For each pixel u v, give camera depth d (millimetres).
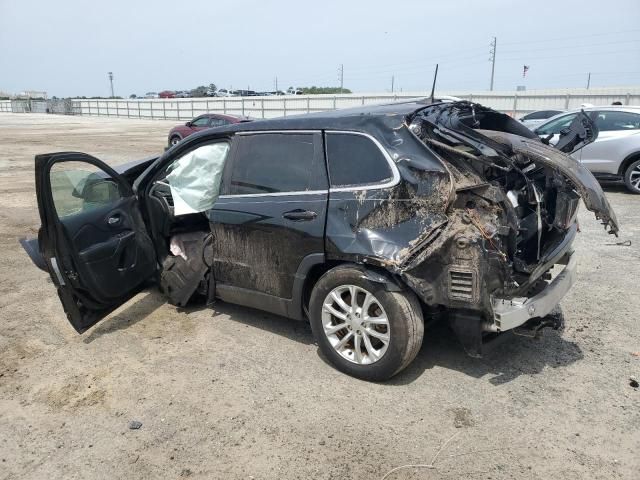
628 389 3430
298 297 3873
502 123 4547
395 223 3344
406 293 3363
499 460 2799
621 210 8562
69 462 2869
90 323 4074
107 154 18578
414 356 3447
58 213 3822
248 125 4211
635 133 9547
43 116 65438
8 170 14781
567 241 4020
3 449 2982
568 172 3334
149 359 3938
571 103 32938
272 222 3863
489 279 3131
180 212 4535
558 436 2980
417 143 3398
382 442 2961
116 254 4227
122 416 3258
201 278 4488
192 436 3053
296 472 2752
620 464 2754
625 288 5168
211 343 4172
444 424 3105
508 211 3352
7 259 6414
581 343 4074
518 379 3572
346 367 3635
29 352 4070
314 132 3781
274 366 3805
